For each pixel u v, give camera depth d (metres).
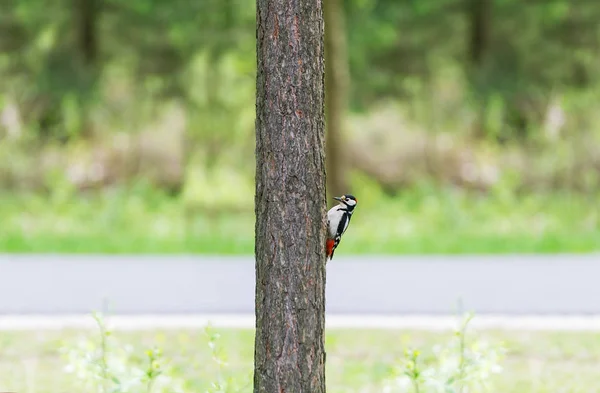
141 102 30.55
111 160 27.61
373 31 29.45
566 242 20.25
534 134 28.11
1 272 16.41
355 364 10.13
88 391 9.16
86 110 29.31
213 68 29.17
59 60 29.89
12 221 22.88
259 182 6.41
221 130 28.83
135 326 11.95
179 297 14.04
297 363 6.34
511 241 20.36
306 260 6.33
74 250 19.33
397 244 19.86
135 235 21.25
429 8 30.50
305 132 6.31
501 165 27.28
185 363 9.98
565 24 31.94
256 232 6.46
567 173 26.58
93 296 14.08
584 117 27.66
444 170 27.75
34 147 27.61
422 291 14.66
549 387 9.32
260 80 6.38
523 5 31.69
